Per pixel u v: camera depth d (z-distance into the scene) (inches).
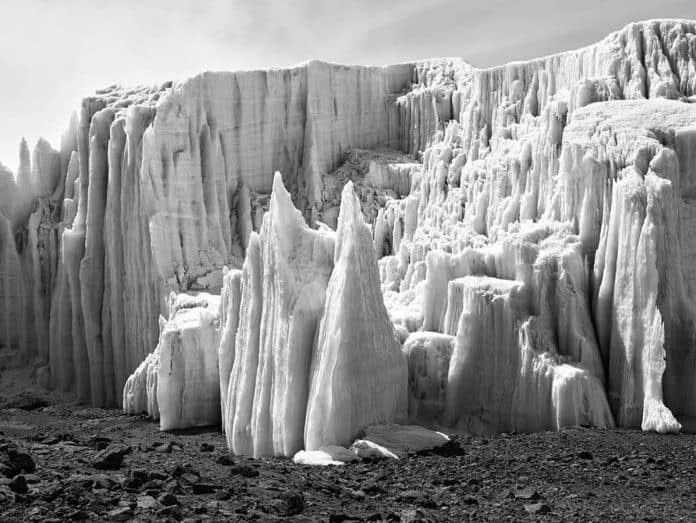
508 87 1763.0
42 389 2153.1
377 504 797.9
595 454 1013.8
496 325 1279.5
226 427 1353.3
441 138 1945.1
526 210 1467.8
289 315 1204.5
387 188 1940.2
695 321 1206.9
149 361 1759.4
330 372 1131.9
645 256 1187.3
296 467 987.9
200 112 1972.2
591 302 1290.6
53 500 679.1
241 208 1985.7
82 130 2143.2
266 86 2027.6
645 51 1498.5
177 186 1903.3
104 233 2017.7
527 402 1229.7
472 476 936.9
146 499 694.5
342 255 1178.0
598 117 1364.4
